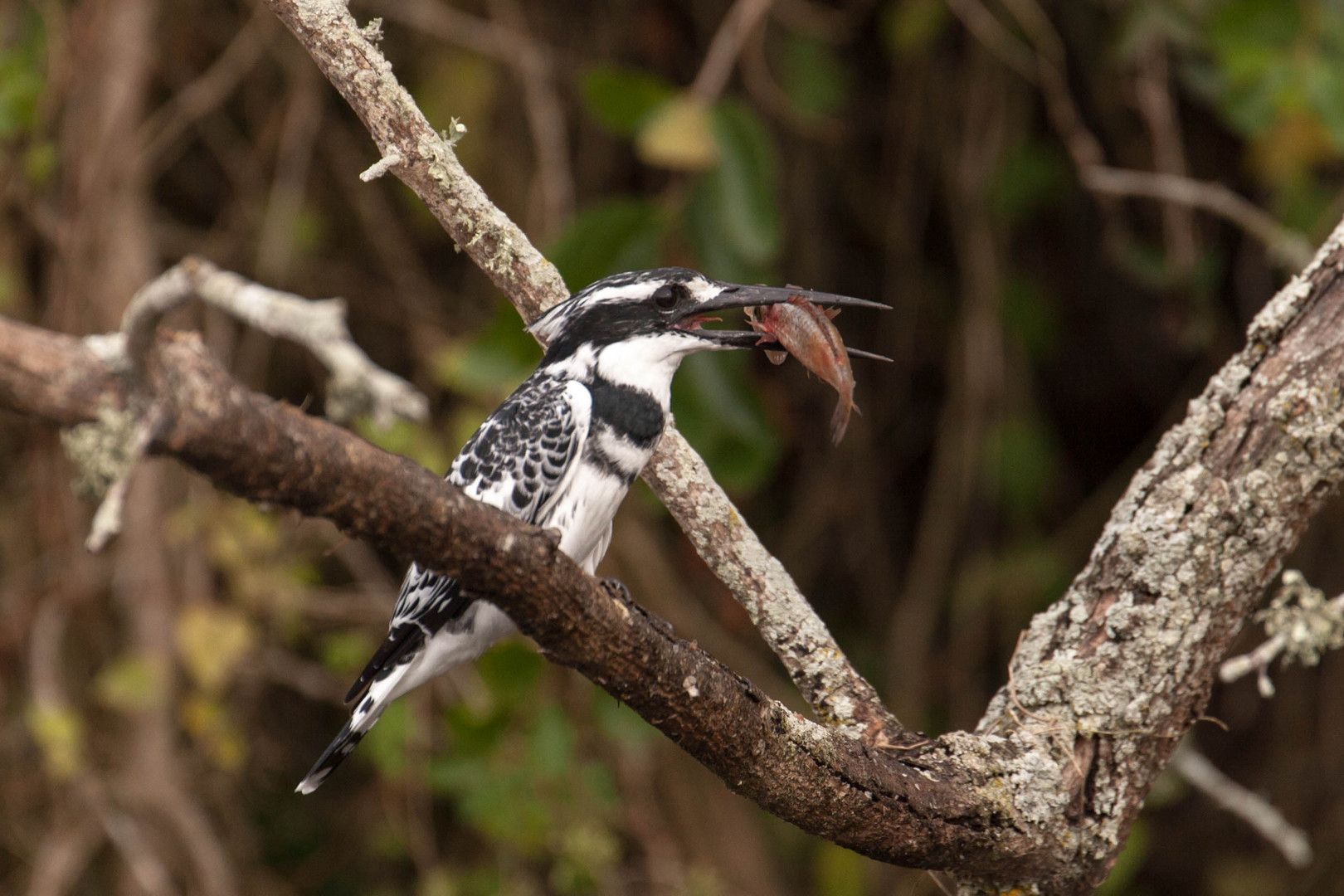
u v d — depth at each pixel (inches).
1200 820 523.8
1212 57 400.2
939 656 510.3
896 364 507.5
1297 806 498.9
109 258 398.3
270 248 434.3
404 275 462.6
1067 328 524.4
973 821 177.0
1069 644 189.6
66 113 399.5
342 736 233.0
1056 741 184.4
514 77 450.3
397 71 449.1
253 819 486.6
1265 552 183.8
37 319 434.6
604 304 239.0
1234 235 490.6
